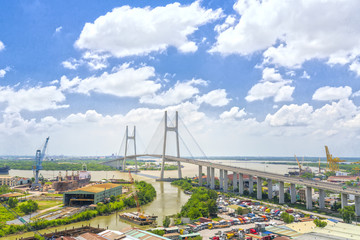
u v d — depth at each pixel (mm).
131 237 160875
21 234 189625
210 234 187000
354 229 186125
